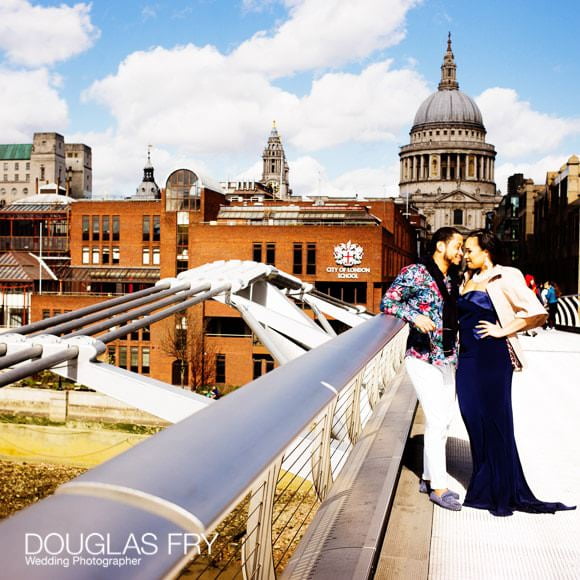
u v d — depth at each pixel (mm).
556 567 3805
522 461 6164
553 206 63406
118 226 81125
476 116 198625
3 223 101375
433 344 4660
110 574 1081
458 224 186625
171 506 1314
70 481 1327
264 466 1803
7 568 977
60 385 46406
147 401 8523
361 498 4074
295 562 3232
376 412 7055
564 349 16922
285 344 17406
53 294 72562
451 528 4371
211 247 67812
